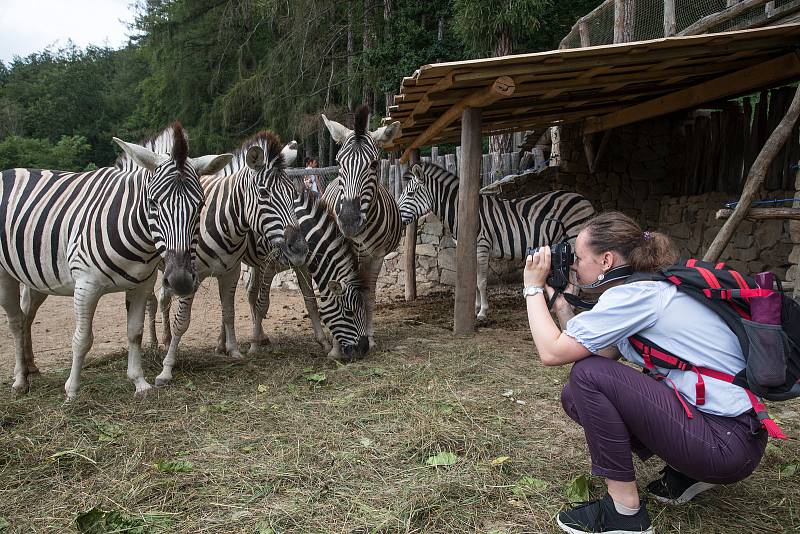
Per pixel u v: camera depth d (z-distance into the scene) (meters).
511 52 10.98
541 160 9.23
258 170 3.93
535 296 2.00
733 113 7.30
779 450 2.61
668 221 8.30
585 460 2.56
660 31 7.38
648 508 2.14
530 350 4.64
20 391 3.84
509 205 6.50
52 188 3.56
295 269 4.65
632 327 1.82
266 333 6.12
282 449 2.74
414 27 14.14
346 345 4.41
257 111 22.09
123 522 2.09
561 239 6.45
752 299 1.72
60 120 43.31
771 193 6.62
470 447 2.68
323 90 19.12
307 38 18.30
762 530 2.02
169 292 3.18
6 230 3.49
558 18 13.96
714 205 7.39
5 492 2.36
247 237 4.50
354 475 2.45
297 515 2.14
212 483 2.41
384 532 2.03
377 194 4.90
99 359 4.75
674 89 6.25
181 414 3.27
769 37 4.38
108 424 3.10
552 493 2.28
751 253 6.86
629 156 8.42
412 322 6.36
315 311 4.98
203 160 3.54
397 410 3.21
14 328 3.85
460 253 5.33
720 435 1.76
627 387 1.83
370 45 17.11
